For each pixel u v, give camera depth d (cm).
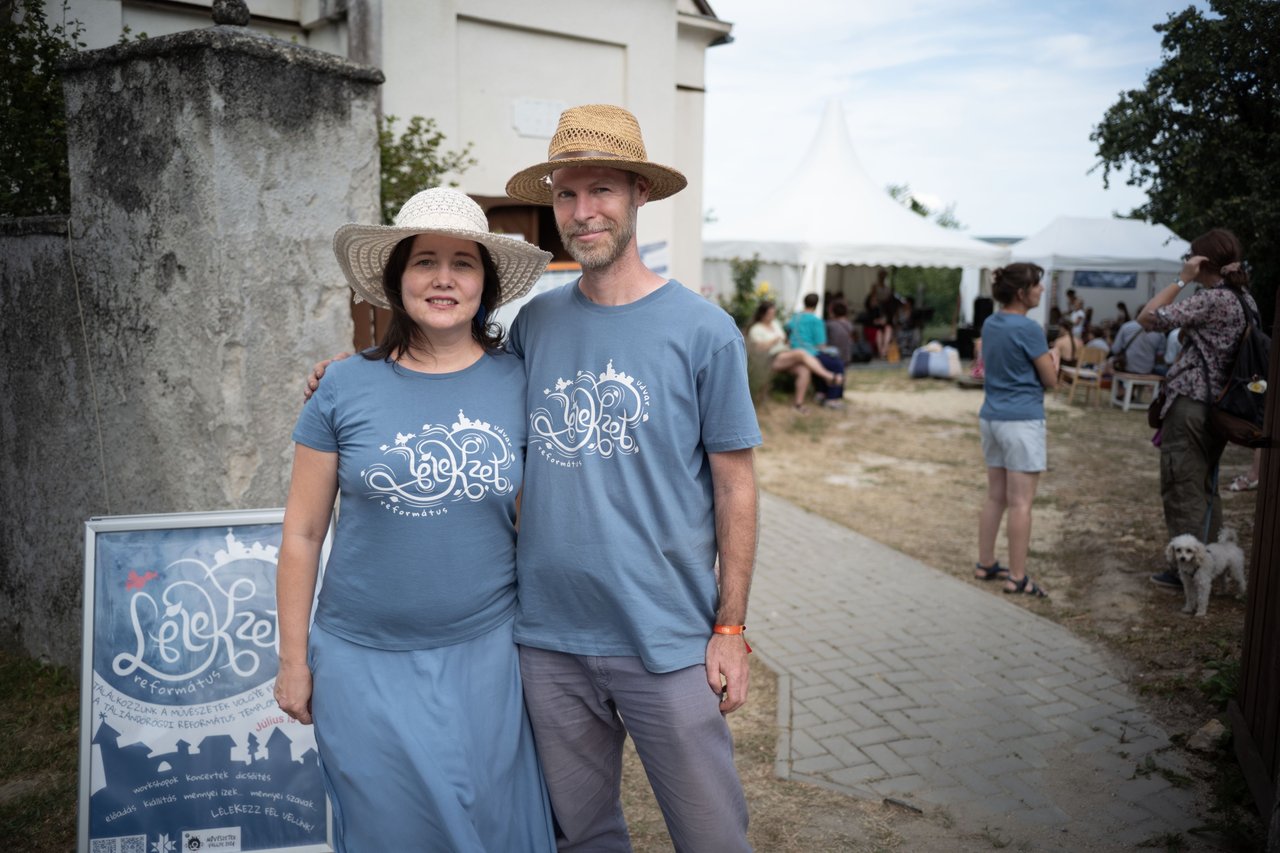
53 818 296
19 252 372
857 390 1531
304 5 673
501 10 714
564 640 216
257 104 315
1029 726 380
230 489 327
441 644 213
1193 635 466
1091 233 1908
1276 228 707
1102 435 1098
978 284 2252
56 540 382
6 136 384
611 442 207
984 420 549
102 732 254
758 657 452
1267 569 324
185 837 255
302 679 215
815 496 809
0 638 414
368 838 207
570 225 208
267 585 269
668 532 209
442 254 205
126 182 329
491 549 215
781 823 308
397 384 208
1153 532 673
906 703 401
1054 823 310
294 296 336
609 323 210
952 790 331
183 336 325
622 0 784
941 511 761
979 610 519
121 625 259
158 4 566
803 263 1544
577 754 231
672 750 213
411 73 670
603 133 203
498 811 217
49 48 387
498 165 742
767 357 1198
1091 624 494
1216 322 484
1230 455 970
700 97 916
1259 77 688
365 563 208
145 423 342
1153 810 317
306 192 335
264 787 259
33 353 375
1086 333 1588
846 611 518
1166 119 773
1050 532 691
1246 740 329
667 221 888
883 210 1686
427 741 206
